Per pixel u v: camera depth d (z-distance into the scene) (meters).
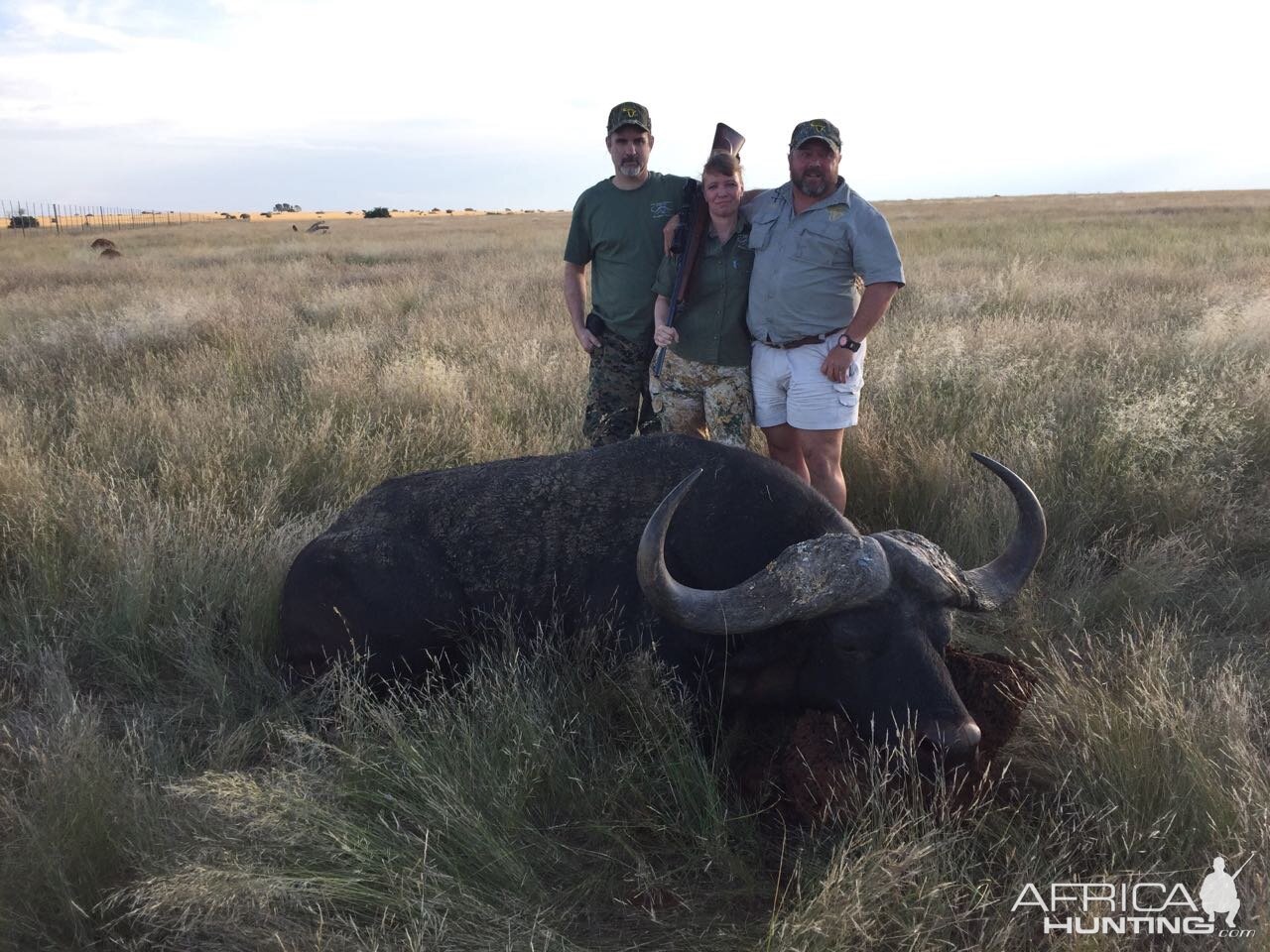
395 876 2.92
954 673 3.70
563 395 7.98
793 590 3.22
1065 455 6.39
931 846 2.76
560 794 3.40
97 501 5.51
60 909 2.79
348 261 26.06
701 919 2.94
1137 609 4.72
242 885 2.77
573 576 4.12
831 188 5.00
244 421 7.20
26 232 53.69
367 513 4.39
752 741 3.78
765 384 5.45
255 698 4.17
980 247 22.84
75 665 4.41
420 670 4.20
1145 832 3.01
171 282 18.94
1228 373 7.82
